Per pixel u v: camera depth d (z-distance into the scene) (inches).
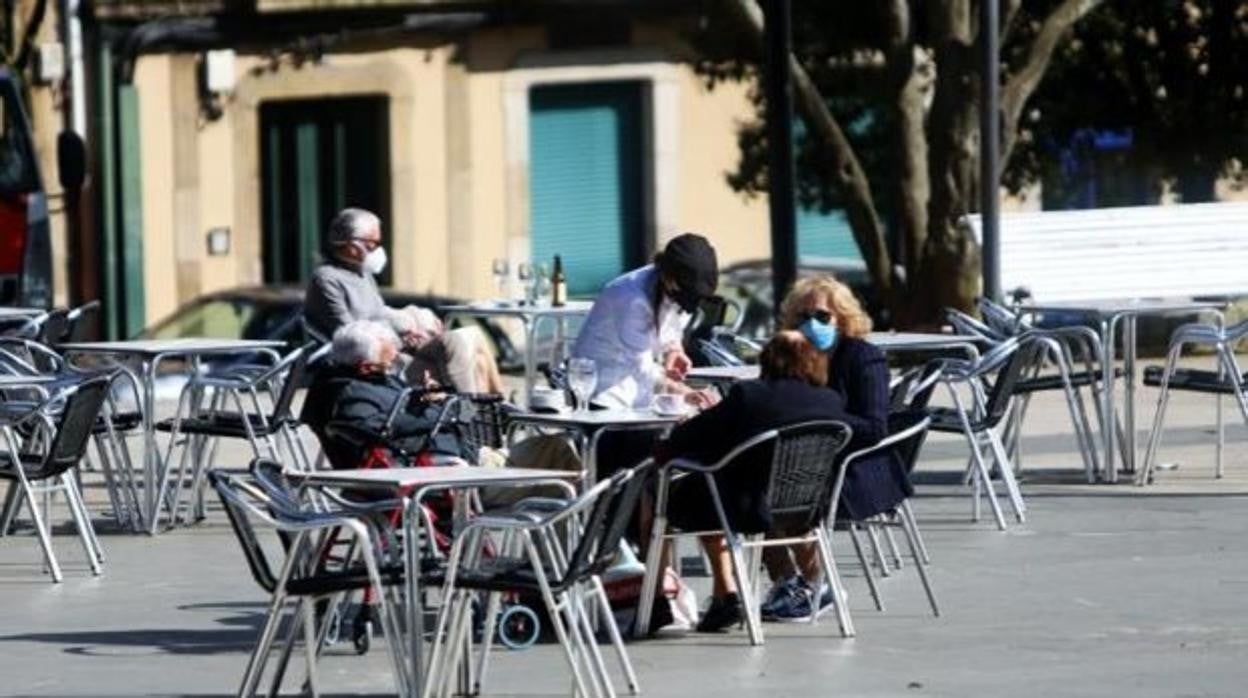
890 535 1232.2
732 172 2994.6
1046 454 1619.1
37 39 2832.2
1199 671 979.9
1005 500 1435.8
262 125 3014.3
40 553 1311.5
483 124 3083.2
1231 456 1593.3
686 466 1016.9
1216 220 1895.9
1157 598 1137.4
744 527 1019.3
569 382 1106.7
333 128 3056.1
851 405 1073.5
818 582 1088.8
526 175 3102.9
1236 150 2605.8
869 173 2748.5
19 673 998.4
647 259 3139.8
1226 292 1888.5
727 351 1408.7
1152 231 1886.1
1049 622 1082.7
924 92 2669.8
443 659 895.1
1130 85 2571.4
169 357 1405.0
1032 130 2615.7
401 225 3061.0
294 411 1662.2
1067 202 2669.8
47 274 2176.4
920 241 2276.1
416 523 880.9
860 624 1081.4
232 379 1375.5
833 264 3029.0
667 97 3117.6
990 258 1873.8
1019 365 1338.6
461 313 1643.7
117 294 2910.9
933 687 954.1
